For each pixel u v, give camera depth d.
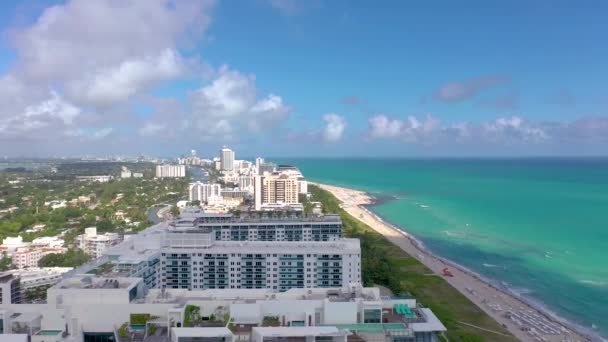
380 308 148.25
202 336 132.75
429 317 151.50
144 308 154.62
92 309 154.38
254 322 147.12
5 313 149.75
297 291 167.62
